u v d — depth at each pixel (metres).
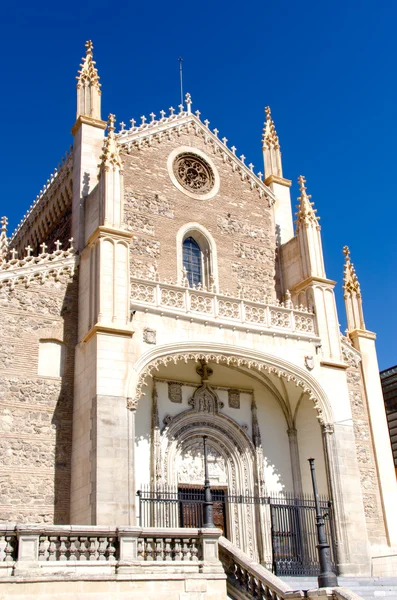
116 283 29.00
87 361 28.11
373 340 38.97
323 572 20.61
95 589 17.38
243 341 31.62
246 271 38.09
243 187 40.34
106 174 31.16
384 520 34.56
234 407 34.56
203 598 18.83
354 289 40.06
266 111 44.78
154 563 18.61
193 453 32.84
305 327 34.19
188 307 30.47
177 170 38.00
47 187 39.94
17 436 27.16
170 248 35.88
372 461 35.72
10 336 28.48
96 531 18.17
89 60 37.59
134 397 27.34
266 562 31.50
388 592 25.61
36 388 28.25
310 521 32.44
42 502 26.64
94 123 35.78
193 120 39.97
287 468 34.69
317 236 37.66
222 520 32.69
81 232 32.44
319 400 32.94
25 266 29.80
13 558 16.84
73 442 27.88
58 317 29.86
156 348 28.83
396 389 52.28
